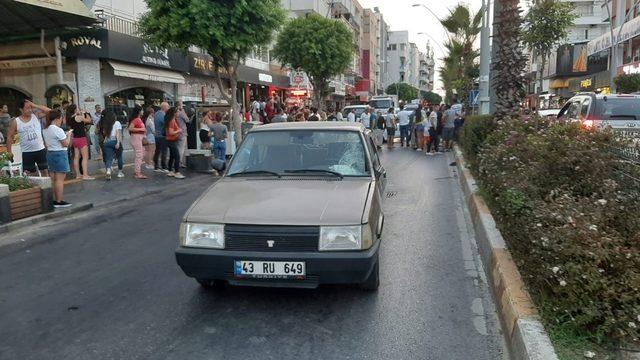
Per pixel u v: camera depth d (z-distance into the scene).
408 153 19.75
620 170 5.46
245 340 4.09
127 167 14.56
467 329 4.27
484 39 17.62
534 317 3.75
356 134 5.95
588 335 3.46
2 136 12.59
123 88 19.77
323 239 4.31
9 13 12.12
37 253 6.53
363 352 3.89
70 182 11.64
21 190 8.11
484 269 5.82
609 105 11.32
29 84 18.00
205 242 4.44
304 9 45.09
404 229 7.72
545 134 6.95
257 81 30.69
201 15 14.41
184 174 13.66
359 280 4.36
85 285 5.34
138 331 4.26
